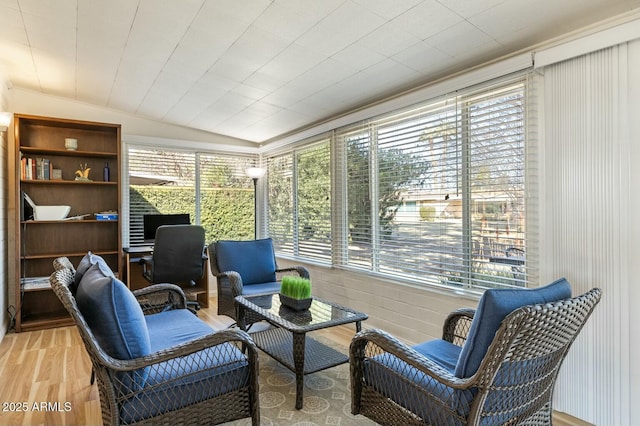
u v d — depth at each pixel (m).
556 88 2.02
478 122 2.46
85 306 1.47
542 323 1.22
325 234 3.95
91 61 3.08
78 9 2.31
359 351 1.71
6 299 3.51
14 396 2.20
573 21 1.92
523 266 2.21
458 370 1.36
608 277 1.81
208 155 4.95
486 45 2.24
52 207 3.66
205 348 1.57
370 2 1.95
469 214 2.53
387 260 3.19
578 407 1.91
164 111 4.20
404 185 3.03
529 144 2.15
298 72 2.90
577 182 1.92
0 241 3.27
